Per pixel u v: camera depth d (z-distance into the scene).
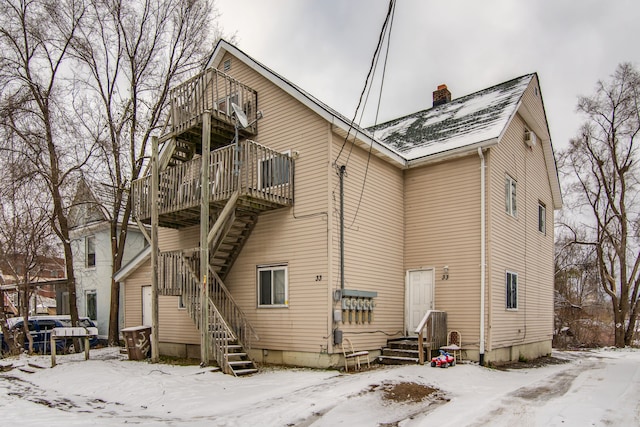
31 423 7.37
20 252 17.88
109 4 19.44
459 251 13.97
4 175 17.22
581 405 8.41
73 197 19.27
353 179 13.19
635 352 22.53
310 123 13.04
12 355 16.50
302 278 12.50
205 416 7.85
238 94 15.06
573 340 27.39
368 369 11.95
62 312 26.20
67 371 12.26
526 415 7.68
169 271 13.31
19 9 17.56
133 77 20.22
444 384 10.11
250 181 13.15
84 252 24.83
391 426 7.16
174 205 13.45
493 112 15.58
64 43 18.53
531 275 16.77
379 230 14.02
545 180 19.33
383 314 13.83
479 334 13.23
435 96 21.39
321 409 7.88
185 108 13.59
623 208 27.75
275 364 12.63
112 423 7.36
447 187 14.46
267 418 7.50
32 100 17.69
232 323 13.27
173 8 20.62
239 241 13.84
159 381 10.20
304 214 12.72
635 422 7.29
